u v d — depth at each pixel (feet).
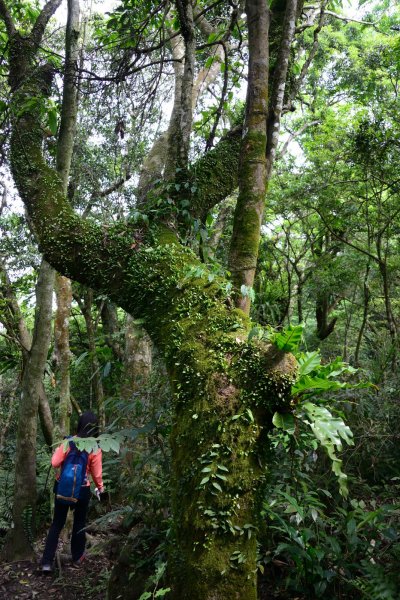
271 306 19.26
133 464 13.26
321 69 32.17
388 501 11.94
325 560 9.93
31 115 14.78
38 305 18.99
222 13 22.11
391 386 15.67
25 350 19.15
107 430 12.35
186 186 12.73
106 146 21.77
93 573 15.20
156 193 13.60
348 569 9.62
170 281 10.25
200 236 12.60
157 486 11.56
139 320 10.37
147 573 10.87
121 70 16.19
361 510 10.02
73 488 15.80
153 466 12.78
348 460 12.15
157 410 11.72
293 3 13.23
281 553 10.46
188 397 8.85
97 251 11.28
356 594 9.53
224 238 21.39
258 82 11.84
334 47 32.65
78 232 11.59
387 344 19.17
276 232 24.29
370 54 25.63
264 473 8.37
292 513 10.56
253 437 8.32
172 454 8.95
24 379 18.80
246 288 9.64
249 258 11.06
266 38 12.02
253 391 8.43
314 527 10.52
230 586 7.73
